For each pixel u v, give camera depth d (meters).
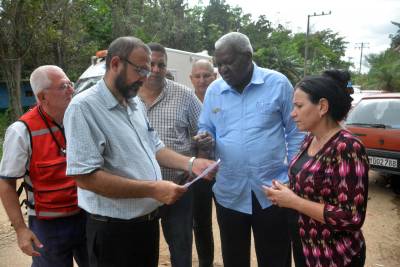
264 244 2.73
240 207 2.71
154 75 2.85
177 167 2.47
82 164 1.85
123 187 1.87
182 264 2.91
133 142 2.04
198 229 3.54
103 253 2.10
